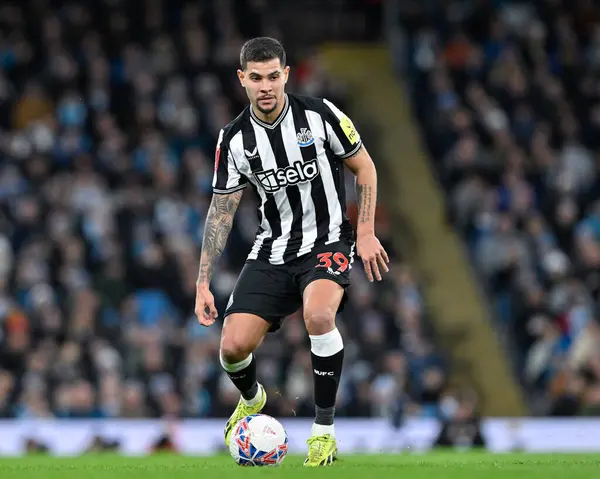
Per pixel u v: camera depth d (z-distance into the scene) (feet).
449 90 201.67
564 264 171.73
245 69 62.28
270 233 65.62
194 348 136.46
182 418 129.80
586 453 84.43
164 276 150.92
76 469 57.77
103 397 128.47
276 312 64.95
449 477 50.55
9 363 131.44
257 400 68.54
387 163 200.95
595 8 219.00
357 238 63.87
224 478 50.52
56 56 185.57
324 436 62.18
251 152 64.39
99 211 158.71
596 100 206.08
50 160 168.04
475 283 176.55
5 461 71.36
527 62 207.72
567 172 189.98
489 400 161.79
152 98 183.62
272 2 225.15
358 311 150.71
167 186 165.37
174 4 204.23
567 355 157.07
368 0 229.66
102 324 138.62
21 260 146.41
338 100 207.00
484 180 184.55
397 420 121.08
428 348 152.15
